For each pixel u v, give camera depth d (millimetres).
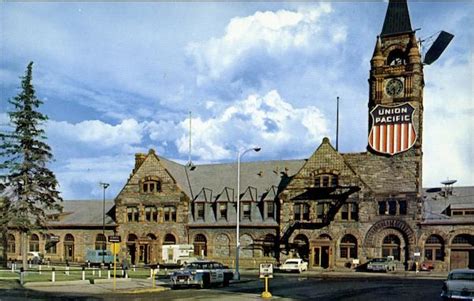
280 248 61781
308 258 60375
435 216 57281
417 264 55281
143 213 69125
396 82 60719
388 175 59156
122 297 28125
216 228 65438
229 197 66562
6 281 36969
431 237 56094
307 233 60969
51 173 53938
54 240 73938
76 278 40062
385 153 59781
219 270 36438
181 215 67000
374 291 32219
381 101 61062
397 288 34594
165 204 68000
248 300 26609
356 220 59156
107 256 63406
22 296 28234
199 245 66125
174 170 71000
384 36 62750
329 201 60594
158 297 28125
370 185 59969
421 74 61000
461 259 54500
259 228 63469
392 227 57594
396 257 57219
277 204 63719
